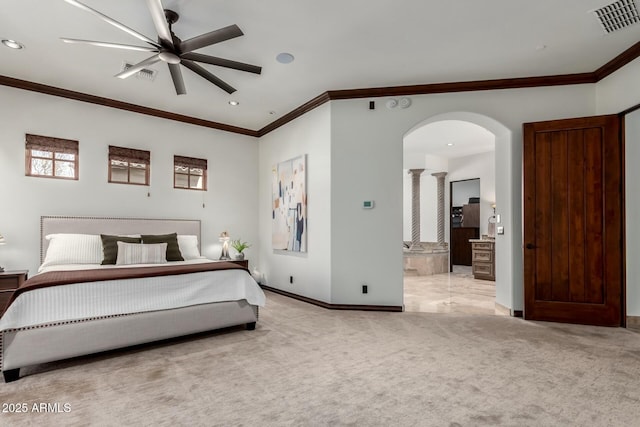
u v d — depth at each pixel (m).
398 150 4.15
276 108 4.86
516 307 3.91
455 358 2.61
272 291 5.47
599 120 3.54
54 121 4.19
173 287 3.01
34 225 4.05
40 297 2.43
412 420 1.77
